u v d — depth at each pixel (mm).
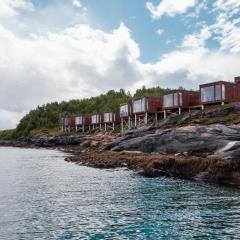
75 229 18422
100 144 90438
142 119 93625
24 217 20906
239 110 56188
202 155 41906
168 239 16734
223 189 29906
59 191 30234
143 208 23109
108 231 18062
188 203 24391
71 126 152125
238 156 32812
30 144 158125
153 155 48562
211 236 17094
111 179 37438
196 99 76500
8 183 35438
